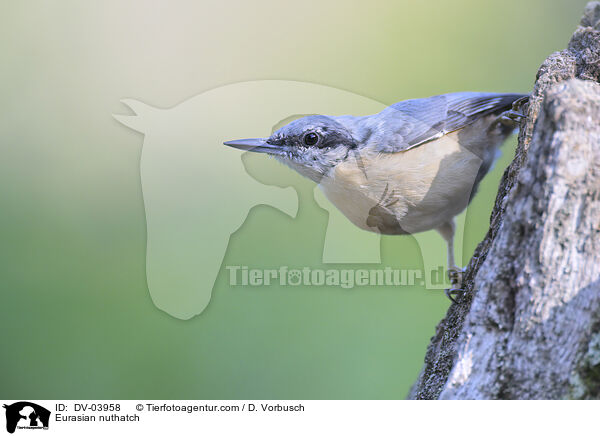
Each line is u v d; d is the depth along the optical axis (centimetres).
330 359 978
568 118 399
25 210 1191
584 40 564
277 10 1374
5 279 1097
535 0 1348
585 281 391
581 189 394
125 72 1345
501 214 529
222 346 995
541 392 399
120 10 1418
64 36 1389
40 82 1334
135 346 1030
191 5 1417
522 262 409
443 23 1338
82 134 1278
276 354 983
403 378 959
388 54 1307
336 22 1359
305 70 1318
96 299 1105
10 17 1377
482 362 414
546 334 398
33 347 1034
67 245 1161
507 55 1334
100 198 1231
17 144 1262
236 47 1370
